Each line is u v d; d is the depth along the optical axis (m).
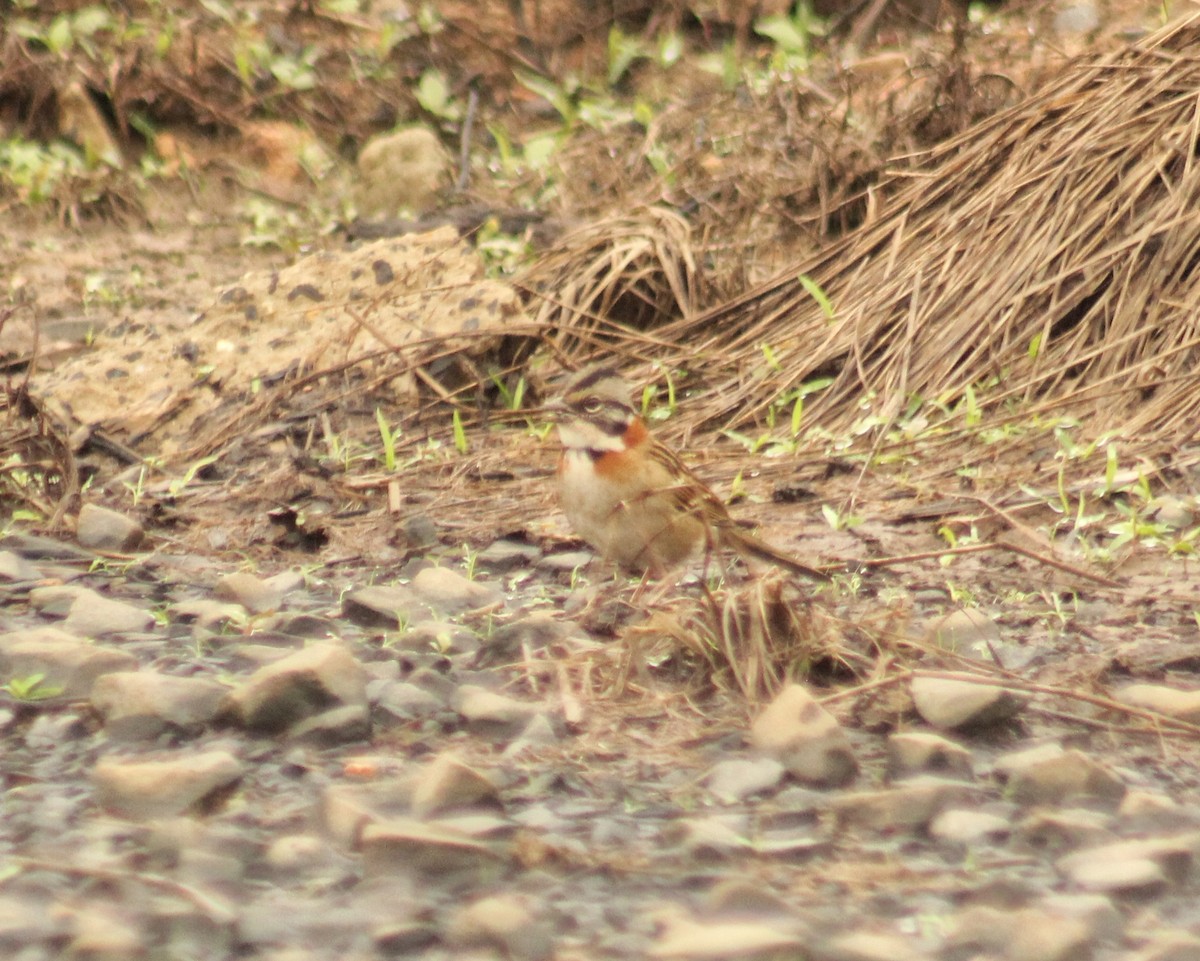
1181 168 13.04
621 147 20.53
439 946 5.09
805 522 10.68
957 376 12.80
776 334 14.10
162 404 13.05
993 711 6.98
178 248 19.83
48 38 22.52
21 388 11.16
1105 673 7.77
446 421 13.27
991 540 10.19
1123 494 10.72
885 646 7.78
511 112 23.34
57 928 5.10
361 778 6.46
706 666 7.56
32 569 9.62
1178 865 5.61
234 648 8.09
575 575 9.69
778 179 17.48
